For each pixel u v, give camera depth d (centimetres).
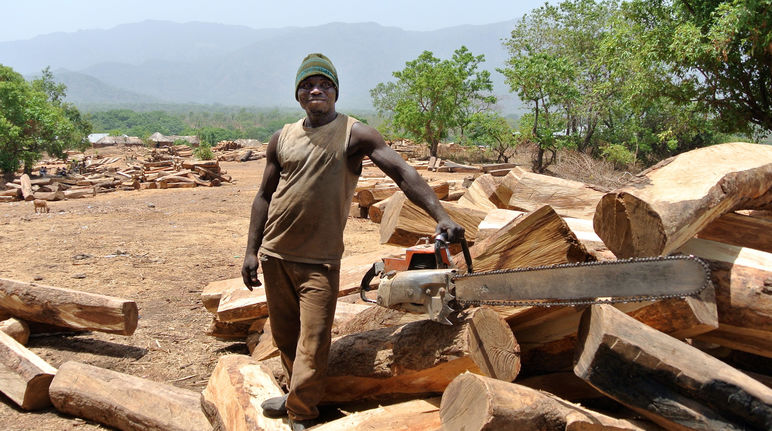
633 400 233
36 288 500
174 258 892
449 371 267
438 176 2873
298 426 290
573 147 3191
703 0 1464
